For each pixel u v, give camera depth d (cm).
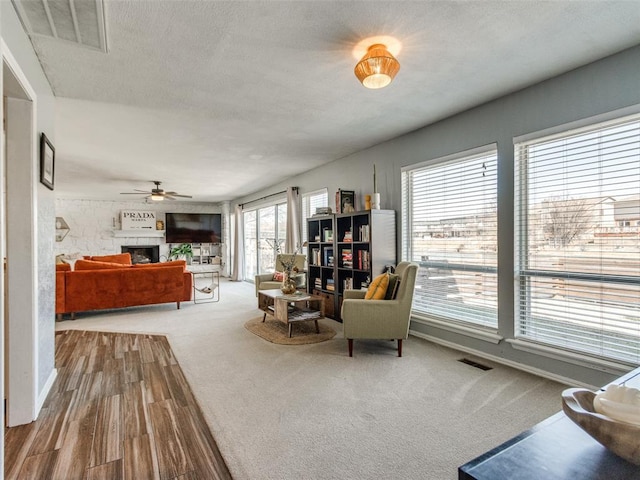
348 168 504
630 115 228
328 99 306
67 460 174
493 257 319
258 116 346
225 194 904
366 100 309
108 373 291
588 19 197
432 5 183
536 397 241
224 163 547
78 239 943
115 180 677
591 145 253
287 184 686
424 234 392
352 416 217
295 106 321
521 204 296
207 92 288
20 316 208
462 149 340
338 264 470
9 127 207
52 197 267
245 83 273
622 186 238
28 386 210
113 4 178
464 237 346
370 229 403
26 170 209
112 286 517
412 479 161
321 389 256
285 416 217
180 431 201
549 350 271
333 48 224
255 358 324
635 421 74
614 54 235
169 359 325
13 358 207
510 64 248
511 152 298
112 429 203
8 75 182
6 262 205
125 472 165
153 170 592
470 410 223
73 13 182
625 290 236
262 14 188
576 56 238
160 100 302
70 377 282
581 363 255
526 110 287
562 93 263
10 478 161
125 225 988
